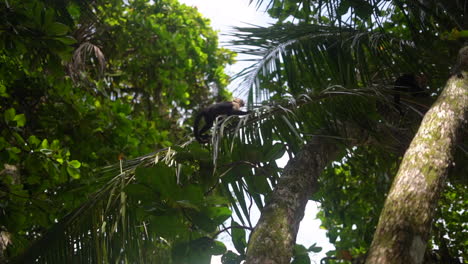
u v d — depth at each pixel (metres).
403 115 5.18
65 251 4.22
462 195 7.47
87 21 8.07
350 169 7.28
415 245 2.53
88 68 9.67
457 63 4.44
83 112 8.20
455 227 7.43
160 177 3.68
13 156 5.54
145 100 11.11
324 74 5.61
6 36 4.67
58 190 7.11
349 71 5.17
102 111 8.51
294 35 5.60
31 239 7.41
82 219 4.32
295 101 4.73
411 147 3.28
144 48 10.41
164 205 3.75
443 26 5.54
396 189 2.88
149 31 10.45
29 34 4.51
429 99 5.34
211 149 4.75
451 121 3.48
